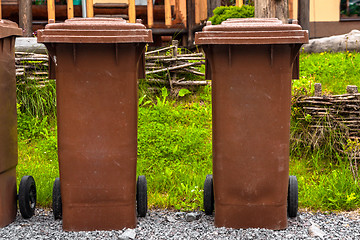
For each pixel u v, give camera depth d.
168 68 7.14
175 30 10.05
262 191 3.87
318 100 5.52
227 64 3.79
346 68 8.01
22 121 6.44
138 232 3.82
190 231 3.85
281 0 6.46
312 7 13.23
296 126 5.60
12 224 4.08
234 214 3.90
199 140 5.90
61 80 3.75
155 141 5.87
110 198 3.87
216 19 8.57
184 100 7.11
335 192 4.57
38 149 5.93
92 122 3.79
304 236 3.73
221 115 3.84
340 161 5.18
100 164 3.82
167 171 5.05
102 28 3.66
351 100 5.37
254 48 3.75
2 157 3.90
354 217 4.25
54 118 6.70
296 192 4.12
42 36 3.62
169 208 4.52
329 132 5.39
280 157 3.85
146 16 10.76
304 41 3.68
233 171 3.86
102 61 3.75
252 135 3.82
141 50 3.81
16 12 10.30
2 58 3.91
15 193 4.23
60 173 3.85
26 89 6.71
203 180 4.96
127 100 3.80
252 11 8.47
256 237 3.71
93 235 3.77
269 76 3.78
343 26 13.36
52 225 4.03
